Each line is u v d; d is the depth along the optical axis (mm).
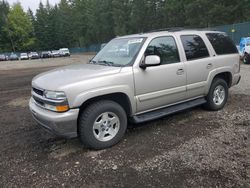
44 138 4887
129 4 61031
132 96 4441
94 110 4078
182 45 5219
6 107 7527
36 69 22516
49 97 3914
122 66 4457
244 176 3322
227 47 6227
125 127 4473
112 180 3389
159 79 4742
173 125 5195
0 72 21297
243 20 35938
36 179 3496
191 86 5301
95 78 4062
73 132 3967
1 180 3504
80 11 81812
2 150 4441
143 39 4793
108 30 71875
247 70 12852
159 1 56062
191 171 3488
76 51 86125
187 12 40312
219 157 3812
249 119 5336
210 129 4898
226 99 6199
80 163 3863
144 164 3730
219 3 36406
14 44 81312
